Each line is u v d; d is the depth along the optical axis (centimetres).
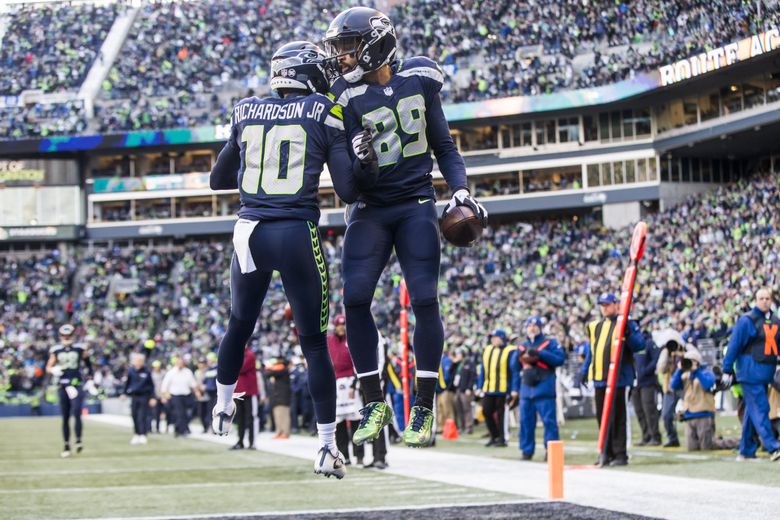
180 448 2769
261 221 716
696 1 5456
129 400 6025
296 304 730
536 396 2038
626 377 1841
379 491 1508
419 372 714
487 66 6581
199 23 7506
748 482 1473
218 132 6875
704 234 4950
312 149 718
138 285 6956
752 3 4797
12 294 6956
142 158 7412
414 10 6981
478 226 718
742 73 5172
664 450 2173
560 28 6456
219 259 6956
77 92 7312
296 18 7450
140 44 7494
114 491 1595
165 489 1614
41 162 7325
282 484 1662
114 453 2592
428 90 734
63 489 1641
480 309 5497
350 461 2019
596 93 5953
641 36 6062
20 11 7881
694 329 3400
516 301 5391
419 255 714
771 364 1783
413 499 1380
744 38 4831
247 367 2642
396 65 738
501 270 6041
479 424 3722
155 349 6372
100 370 6303
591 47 6322
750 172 6275
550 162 6425
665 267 4844
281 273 722
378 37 707
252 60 7312
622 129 6244
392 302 5759
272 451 2552
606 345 1872
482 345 4244
